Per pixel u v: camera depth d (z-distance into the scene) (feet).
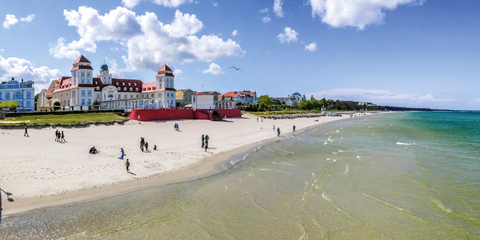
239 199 65.92
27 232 47.52
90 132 158.51
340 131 237.86
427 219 56.44
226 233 50.14
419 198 67.62
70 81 328.29
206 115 272.51
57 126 162.40
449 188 75.41
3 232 47.01
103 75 338.13
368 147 144.66
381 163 104.94
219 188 73.41
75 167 82.64
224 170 91.71
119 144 125.39
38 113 202.18
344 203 64.18
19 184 66.13
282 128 249.75
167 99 338.75
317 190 72.90
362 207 61.98
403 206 62.69
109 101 292.20
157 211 58.03
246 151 127.44
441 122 416.05
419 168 97.30
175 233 49.70
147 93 359.66
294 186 76.13
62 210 55.77
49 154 95.71
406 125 331.36
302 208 61.21
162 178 79.77
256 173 89.04
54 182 69.41
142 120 228.22
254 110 440.45
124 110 248.11
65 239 46.44
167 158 103.45
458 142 168.35
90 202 60.23
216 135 177.88
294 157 115.85
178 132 183.73
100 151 106.52
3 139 117.50
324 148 140.15
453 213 59.21
